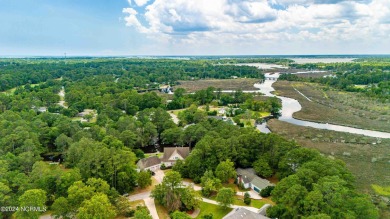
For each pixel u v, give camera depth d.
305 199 58.06
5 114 124.25
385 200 72.94
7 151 90.06
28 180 70.25
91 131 110.75
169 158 96.81
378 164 96.19
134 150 103.44
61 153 104.44
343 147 112.38
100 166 75.81
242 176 82.25
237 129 105.69
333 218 53.78
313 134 128.38
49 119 127.50
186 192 68.81
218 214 67.44
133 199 74.94
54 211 63.34
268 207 64.88
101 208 57.12
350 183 67.00
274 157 84.50
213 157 85.94
